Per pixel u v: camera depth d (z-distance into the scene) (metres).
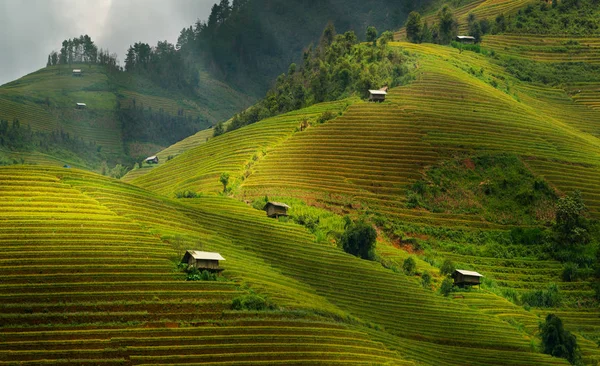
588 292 157.12
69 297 92.38
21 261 98.94
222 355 86.00
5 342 81.19
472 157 199.62
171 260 108.38
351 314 115.06
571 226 174.75
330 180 187.38
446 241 171.25
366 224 156.38
